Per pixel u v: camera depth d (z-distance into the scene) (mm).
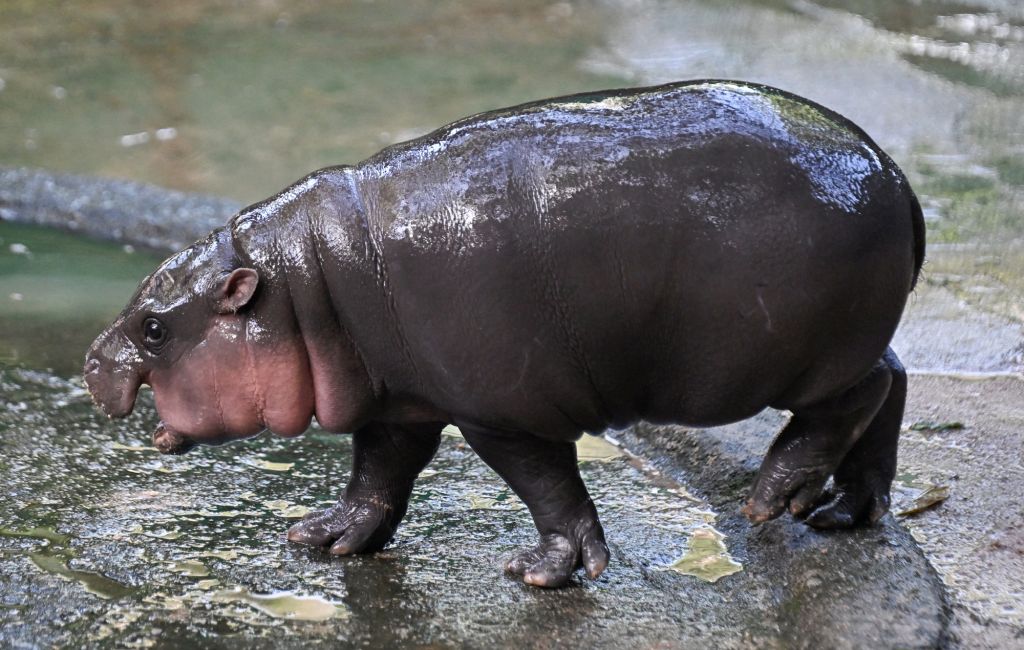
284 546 17641
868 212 14969
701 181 14766
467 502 19109
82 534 17922
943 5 52094
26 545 17562
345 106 41312
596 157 14922
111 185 33312
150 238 31562
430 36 49750
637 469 20469
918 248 16328
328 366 15734
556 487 16328
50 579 16625
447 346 15109
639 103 15492
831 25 49406
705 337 15070
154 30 50500
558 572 16359
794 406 16156
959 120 37906
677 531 18156
